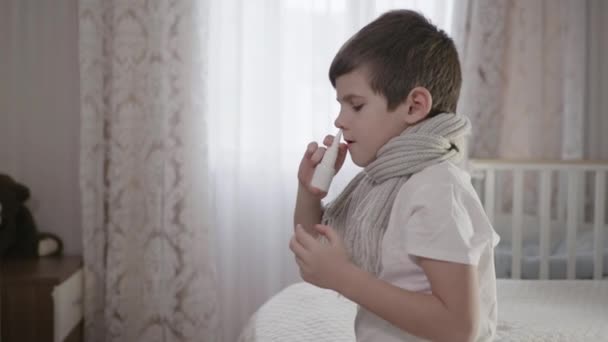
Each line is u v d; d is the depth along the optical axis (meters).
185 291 2.51
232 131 2.61
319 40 2.60
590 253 2.37
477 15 2.70
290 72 2.65
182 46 2.48
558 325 1.42
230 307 2.65
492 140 2.73
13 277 2.13
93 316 2.48
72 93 2.60
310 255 0.77
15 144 2.58
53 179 2.61
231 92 2.60
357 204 0.91
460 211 0.74
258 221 2.66
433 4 2.64
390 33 0.85
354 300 0.75
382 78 0.83
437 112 0.87
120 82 2.46
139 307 2.50
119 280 2.48
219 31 2.57
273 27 2.59
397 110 0.83
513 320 1.45
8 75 2.57
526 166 2.33
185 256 2.50
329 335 1.28
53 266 2.34
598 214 2.31
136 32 2.47
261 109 2.62
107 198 2.55
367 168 0.86
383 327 0.81
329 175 0.92
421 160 0.81
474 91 2.70
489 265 0.82
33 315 2.12
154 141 2.49
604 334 1.37
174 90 2.48
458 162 0.85
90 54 2.44
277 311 1.45
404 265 0.77
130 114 2.48
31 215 2.51
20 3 2.55
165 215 2.49
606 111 2.78
